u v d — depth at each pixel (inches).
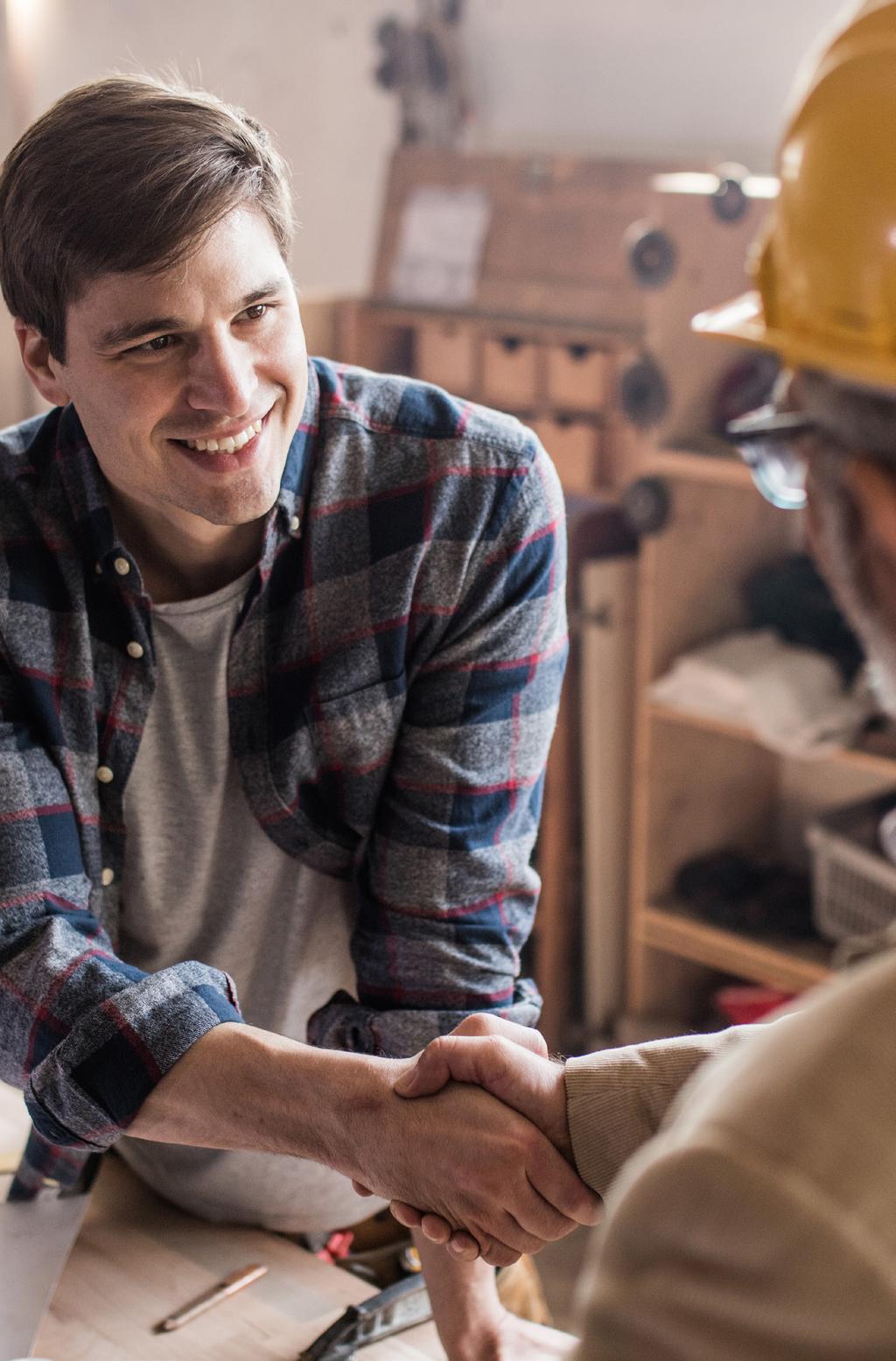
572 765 114.1
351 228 143.5
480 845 48.1
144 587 47.0
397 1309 48.3
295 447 45.9
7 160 40.7
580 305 114.2
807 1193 21.2
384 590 47.1
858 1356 21.0
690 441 103.9
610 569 108.3
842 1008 23.0
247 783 49.0
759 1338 21.6
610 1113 40.6
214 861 51.3
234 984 49.2
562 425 112.7
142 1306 48.6
